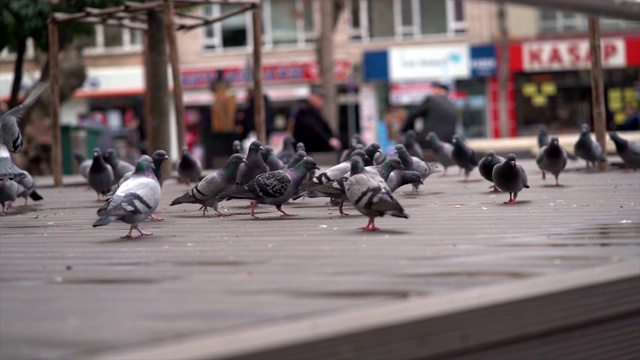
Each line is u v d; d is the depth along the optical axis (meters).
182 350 3.99
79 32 26.02
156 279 6.05
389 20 49.06
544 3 4.92
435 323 4.39
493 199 11.74
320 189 10.05
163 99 19.19
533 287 5.02
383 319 4.34
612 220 8.74
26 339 4.45
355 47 49.34
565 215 9.38
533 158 22.88
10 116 10.73
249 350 3.90
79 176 24.88
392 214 8.16
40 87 10.99
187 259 6.95
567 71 48.22
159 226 9.60
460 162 15.71
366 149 12.08
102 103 51.56
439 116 21.89
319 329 4.21
